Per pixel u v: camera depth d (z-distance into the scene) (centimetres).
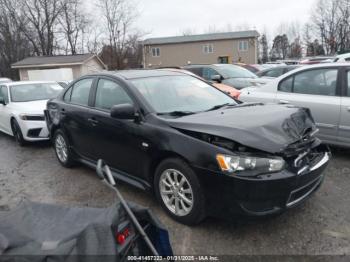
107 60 4550
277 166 301
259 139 306
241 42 5159
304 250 305
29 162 626
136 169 401
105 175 241
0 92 864
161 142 354
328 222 349
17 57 4206
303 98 565
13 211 242
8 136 909
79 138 505
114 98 441
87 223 215
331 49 5838
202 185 323
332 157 548
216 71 1171
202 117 361
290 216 363
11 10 4125
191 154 327
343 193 414
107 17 4628
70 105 526
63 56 3338
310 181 332
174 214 360
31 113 721
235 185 299
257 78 1141
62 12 4366
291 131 332
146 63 5544
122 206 232
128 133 397
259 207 301
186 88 458
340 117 521
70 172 549
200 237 332
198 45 5328
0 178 544
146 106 391
